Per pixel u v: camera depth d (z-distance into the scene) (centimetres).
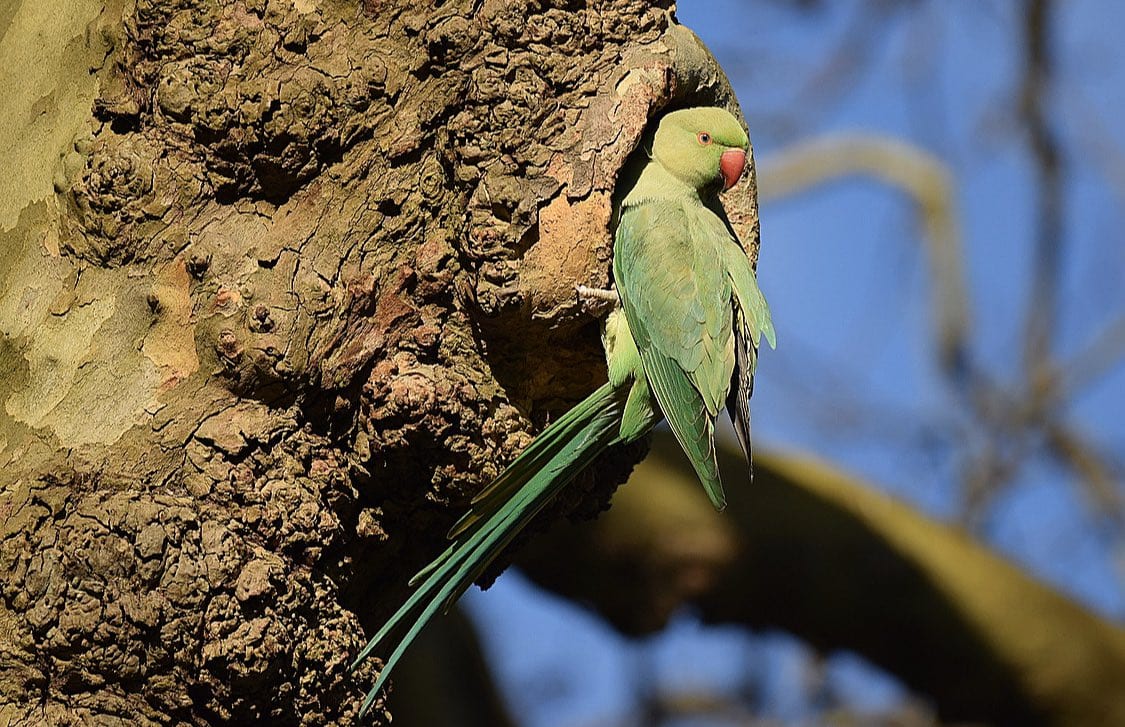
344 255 730
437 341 752
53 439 696
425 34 741
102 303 711
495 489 770
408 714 1247
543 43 756
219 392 711
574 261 753
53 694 672
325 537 722
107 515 675
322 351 719
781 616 1286
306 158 721
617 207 874
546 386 820
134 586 671
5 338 712
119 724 675
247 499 702
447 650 1337
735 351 880
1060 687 1288
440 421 741
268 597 689
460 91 741
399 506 779
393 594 820
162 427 700
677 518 1244
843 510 1296
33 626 664
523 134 742
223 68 713
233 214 720
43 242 719
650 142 890
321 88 720
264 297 711
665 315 852
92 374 705
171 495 690
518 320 755
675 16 840
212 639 676
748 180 936
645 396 844
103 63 722
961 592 1283
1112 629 1320
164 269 712
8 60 749
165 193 711
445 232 751
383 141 736
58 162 720
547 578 1265
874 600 1279
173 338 710
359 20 740
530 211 739
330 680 717
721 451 1297
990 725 1317
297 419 725
